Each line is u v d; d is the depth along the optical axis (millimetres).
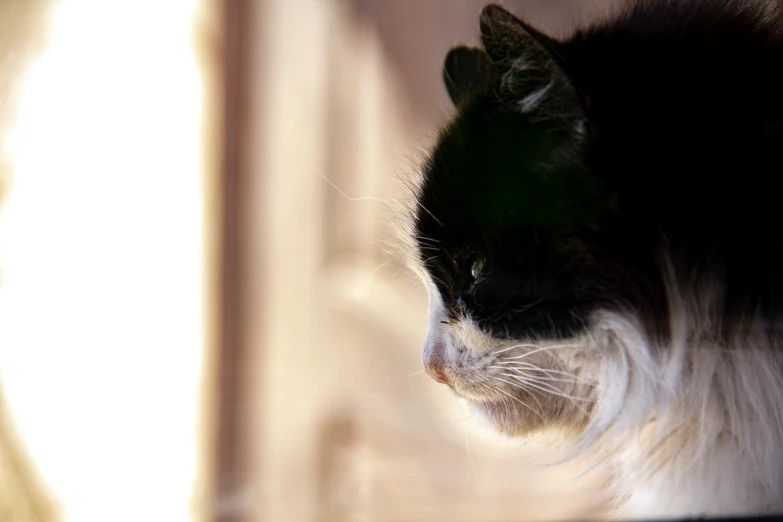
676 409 772
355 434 1056
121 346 1062
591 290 765
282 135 1137
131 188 1076
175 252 1116
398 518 971
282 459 1088
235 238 1146
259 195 1149
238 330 1148
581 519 850
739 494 769
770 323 756
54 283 1004
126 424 1026
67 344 1010
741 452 768
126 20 1045
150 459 1013
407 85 1095
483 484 949
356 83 1126
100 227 1037
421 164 810
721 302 761
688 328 764
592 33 775
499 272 773
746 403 764
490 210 772
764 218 753
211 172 1137
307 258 1133
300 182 1134
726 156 755
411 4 1097
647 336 766
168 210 1114
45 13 958
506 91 766
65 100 989
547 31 864
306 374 1120
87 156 1017
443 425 975
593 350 772
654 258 760
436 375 797
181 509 980
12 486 881
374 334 1062
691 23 772
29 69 945
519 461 938
